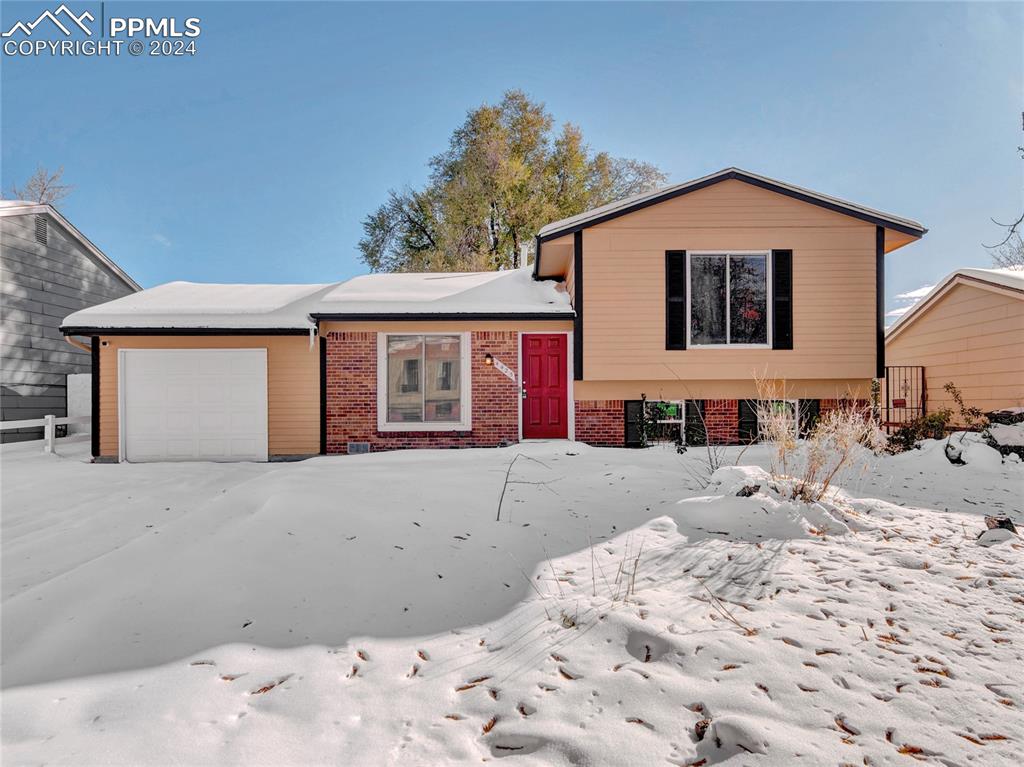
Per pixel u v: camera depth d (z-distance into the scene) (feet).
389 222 87.92
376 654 8.89
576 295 33.58
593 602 10.42
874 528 14.80
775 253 33.32
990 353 35.06
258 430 34.73
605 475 21.84
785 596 10.43
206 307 35.19
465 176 77.61
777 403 33.09
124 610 10.08
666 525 15.07
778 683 7.53
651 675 7.86
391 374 35.47
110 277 55.21
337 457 31.30
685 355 33.24
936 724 6.64
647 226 33.53
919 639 8.75
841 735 6.47
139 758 6.35
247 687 7.91
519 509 16.81
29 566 14.06
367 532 14.07
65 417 46.85
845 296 33.17
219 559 12.10
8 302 44.19
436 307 34.63
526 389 35.68
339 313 33.81
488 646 9.11
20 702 7.53
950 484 21.40
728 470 19.48
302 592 10.98
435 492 18.35
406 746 6.60
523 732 6.75
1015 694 7.24
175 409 34.60
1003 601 10.18
